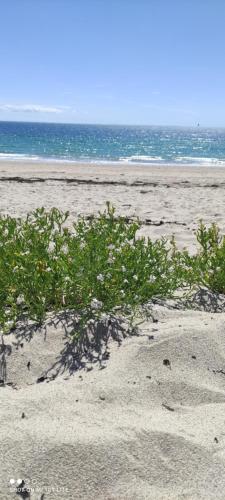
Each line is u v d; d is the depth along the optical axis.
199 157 46.09
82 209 9.75
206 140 120.81
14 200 10.88
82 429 2.27
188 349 3.07
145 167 26.41
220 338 3.24
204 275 4.20
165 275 4.06
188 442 2.22
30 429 2.25
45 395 2.58
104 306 3.44
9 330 3.23
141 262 3.79
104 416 2.41
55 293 3.48
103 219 4.63
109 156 43.09
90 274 3.48
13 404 2.49
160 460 2.12
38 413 2.42
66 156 40.06
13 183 14.98
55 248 3.97
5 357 2.96
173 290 3.94
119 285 3.52
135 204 10.76
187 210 10.00
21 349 3.03
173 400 2.65
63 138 98.88
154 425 2.34
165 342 3.10
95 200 11.31
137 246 4.09
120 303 3.51
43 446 2.14
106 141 92.56
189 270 4.17
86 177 18.03
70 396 2.58
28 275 3.45
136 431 2.28
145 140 107.06
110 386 2.68
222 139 134.25
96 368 2.87
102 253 3.73
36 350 3.04
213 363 3.01
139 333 3.24
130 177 18.75
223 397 2.71
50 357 2.99
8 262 3.67
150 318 3.52
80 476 2.03
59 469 2.05
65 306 3.54
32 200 10.99
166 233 7.12
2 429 2.25
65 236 4.39
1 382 2.79
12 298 3.41
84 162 32.38
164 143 91.25
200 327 3.31
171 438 2.24
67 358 2.99
